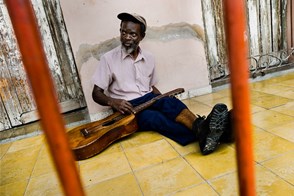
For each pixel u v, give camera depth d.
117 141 2.01
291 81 2.97
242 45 0.36
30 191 1.47
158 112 2.00
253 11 3.18
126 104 2.03
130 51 2.10
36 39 0.30
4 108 2.62
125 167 1.58
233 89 0.38
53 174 1.63
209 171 1.38
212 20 3.01
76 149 1.73
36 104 0.32
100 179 1.48
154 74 2.41
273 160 1.39
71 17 2.35
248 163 0.43
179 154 1.64
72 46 2.41
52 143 0.34
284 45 3.47
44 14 2.50
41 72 0.31
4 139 2.48
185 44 2.81
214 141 1.51
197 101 2.76
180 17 2.72
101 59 2.19
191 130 1.82
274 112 2.07
